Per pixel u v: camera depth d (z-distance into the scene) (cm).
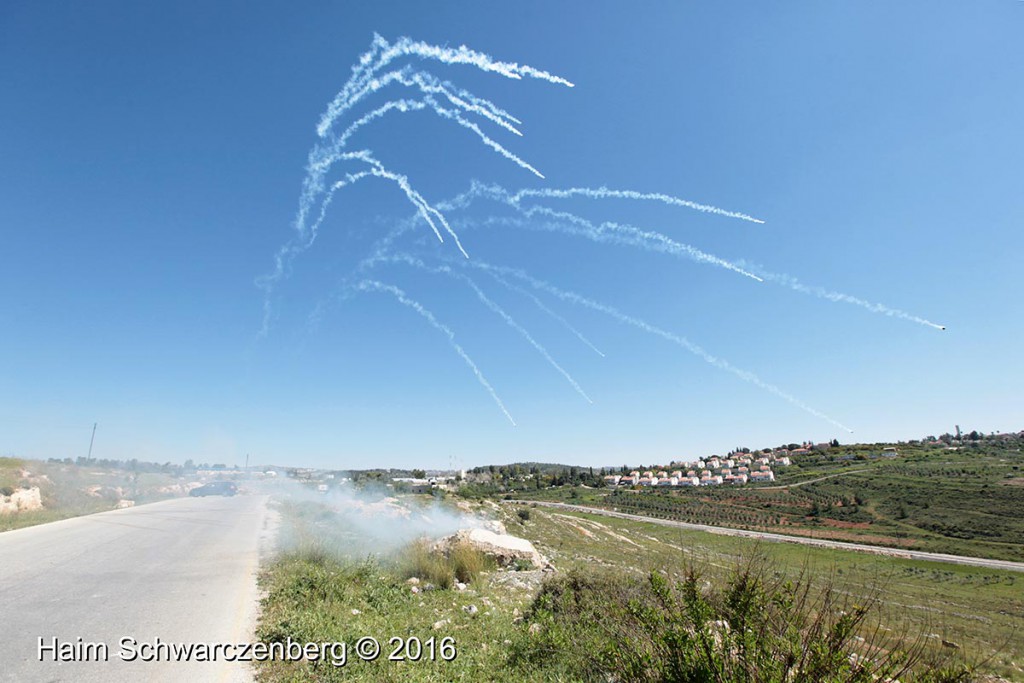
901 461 15712
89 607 933
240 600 1026
